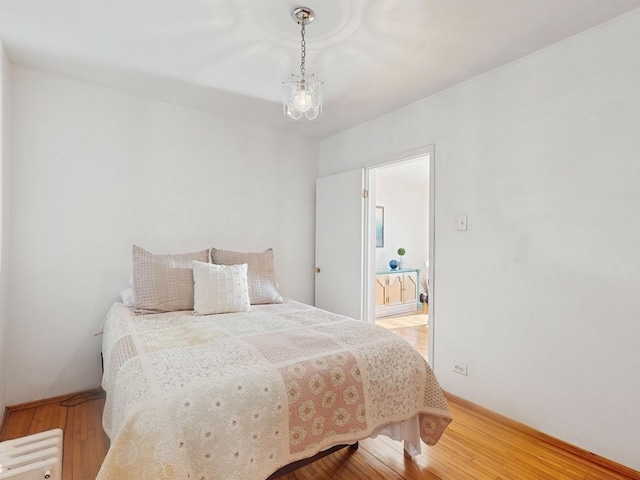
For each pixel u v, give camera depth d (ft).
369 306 10.78
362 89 8.46
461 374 7.97
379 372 5.17
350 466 5.63
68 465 5.52
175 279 7.70
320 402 4.50
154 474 3.17
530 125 6.86
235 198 10.74
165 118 9.46
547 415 6.50
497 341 7.31
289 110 6.54
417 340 13.30
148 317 6.92
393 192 20.29
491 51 6.77
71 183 8.11
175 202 9.61
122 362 4.60
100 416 7.16
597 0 5.31
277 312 7.61
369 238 10.85
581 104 6.16
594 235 5.99
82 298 8.23
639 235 5.51
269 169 11.51
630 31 5.61
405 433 5.67
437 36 6.28
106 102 8.57
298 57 7.07
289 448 4.17
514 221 7.09
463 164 8.04
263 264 9.20
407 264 20.94
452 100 8.30
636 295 5.52
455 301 8.13
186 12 5.68
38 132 7.70
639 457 5.43
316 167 12.75
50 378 7.83
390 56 6.98
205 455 3.56
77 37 6.44
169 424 3.43
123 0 5.39
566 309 6.31
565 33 6.19
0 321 6.59
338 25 5.98
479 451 6.07
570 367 6.23
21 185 7.50
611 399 5.74
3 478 3.48
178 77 8.02
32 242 7.63
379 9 5.53
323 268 12.05
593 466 5.70
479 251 7.68
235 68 7.60
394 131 9.82
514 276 7.07
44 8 5.59
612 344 5.76
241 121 10.84
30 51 6.95
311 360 4.72
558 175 6.45
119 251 8.73
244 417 3.88
